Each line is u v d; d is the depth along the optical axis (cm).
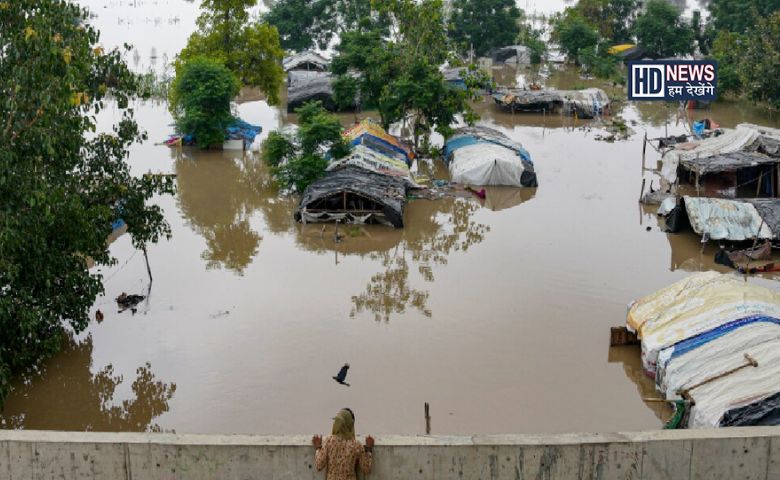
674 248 2636
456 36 7062
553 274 2392
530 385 1755
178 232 2788
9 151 1411
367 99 4116
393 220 2831
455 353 1894
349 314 2102
